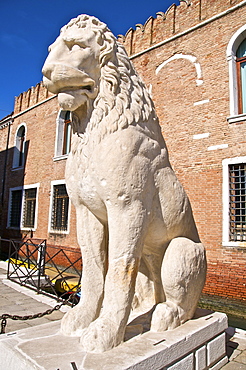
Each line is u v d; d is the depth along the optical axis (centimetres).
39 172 1227
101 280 205
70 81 180
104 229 208
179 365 180
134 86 199
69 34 182
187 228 228
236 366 228
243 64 711
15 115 1444
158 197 201
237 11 707
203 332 204
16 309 417
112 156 176
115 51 194
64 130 1193
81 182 193
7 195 1408
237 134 664
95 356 154
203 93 735
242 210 652
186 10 809
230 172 672
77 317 191
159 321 195
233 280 612
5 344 170
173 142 768
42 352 159
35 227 1184
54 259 1052
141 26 916
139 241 182
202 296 648
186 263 207
